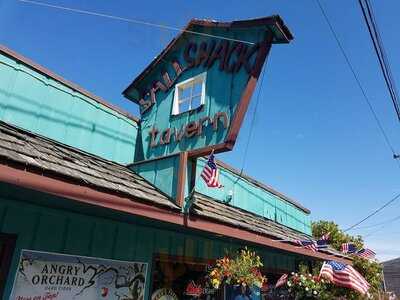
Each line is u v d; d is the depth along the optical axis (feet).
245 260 23.17
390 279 167.63
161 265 21.81
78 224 17.06
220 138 20.63
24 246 14.98
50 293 15.56
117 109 25.62
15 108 19.56
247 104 20.66
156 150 24.57
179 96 25.40
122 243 18.84
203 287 23.67
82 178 14.26
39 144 17.29
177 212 18.20
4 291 14.11
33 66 20.94
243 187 33.68
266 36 21.56
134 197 15.96
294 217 43.52
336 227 68.74
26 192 13.29
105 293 17.62
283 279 31.45
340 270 31.63
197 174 27.68
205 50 24.91
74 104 22.84
